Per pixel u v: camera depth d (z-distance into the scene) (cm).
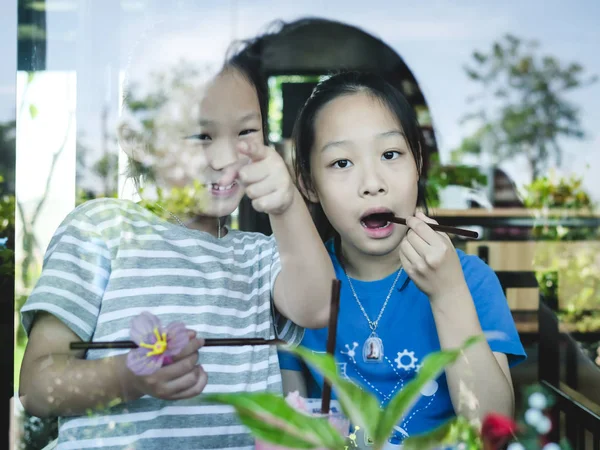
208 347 106
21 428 106
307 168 128
